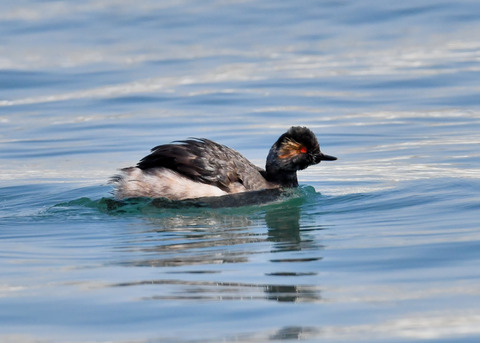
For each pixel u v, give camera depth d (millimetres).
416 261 9797
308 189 14688
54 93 24000
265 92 23438
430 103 21891
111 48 28938
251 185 14062
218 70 25859
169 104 22531
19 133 20312
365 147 18453
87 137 19672
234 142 18734
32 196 14945
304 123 20438
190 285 9070
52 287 9117
